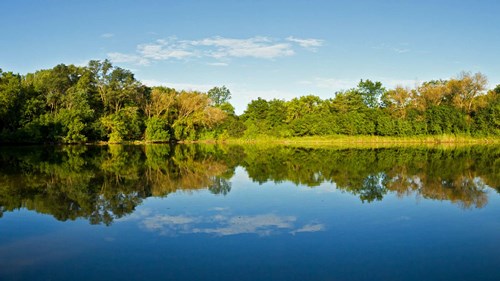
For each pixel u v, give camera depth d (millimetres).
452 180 24094
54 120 67312
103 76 83188
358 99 92562
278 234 12594
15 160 38125
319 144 77375
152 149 59781
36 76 81625
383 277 9281
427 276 9344
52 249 11312
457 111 80625
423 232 12867
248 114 103375
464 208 16344
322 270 9680
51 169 30359
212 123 92000
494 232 12883
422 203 17391
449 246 11484
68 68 82688
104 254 10859
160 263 10172
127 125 77875
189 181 24172
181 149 60594
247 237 12305
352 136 86000
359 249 11203
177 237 12305
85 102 73688
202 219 14516
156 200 18109
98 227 13516
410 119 82062
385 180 24188
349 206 16719
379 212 15602
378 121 83562
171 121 92438
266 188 21391
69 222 14188
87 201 17922
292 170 29812
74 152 50625
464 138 80188
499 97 83188
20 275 9477
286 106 100500
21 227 13594
